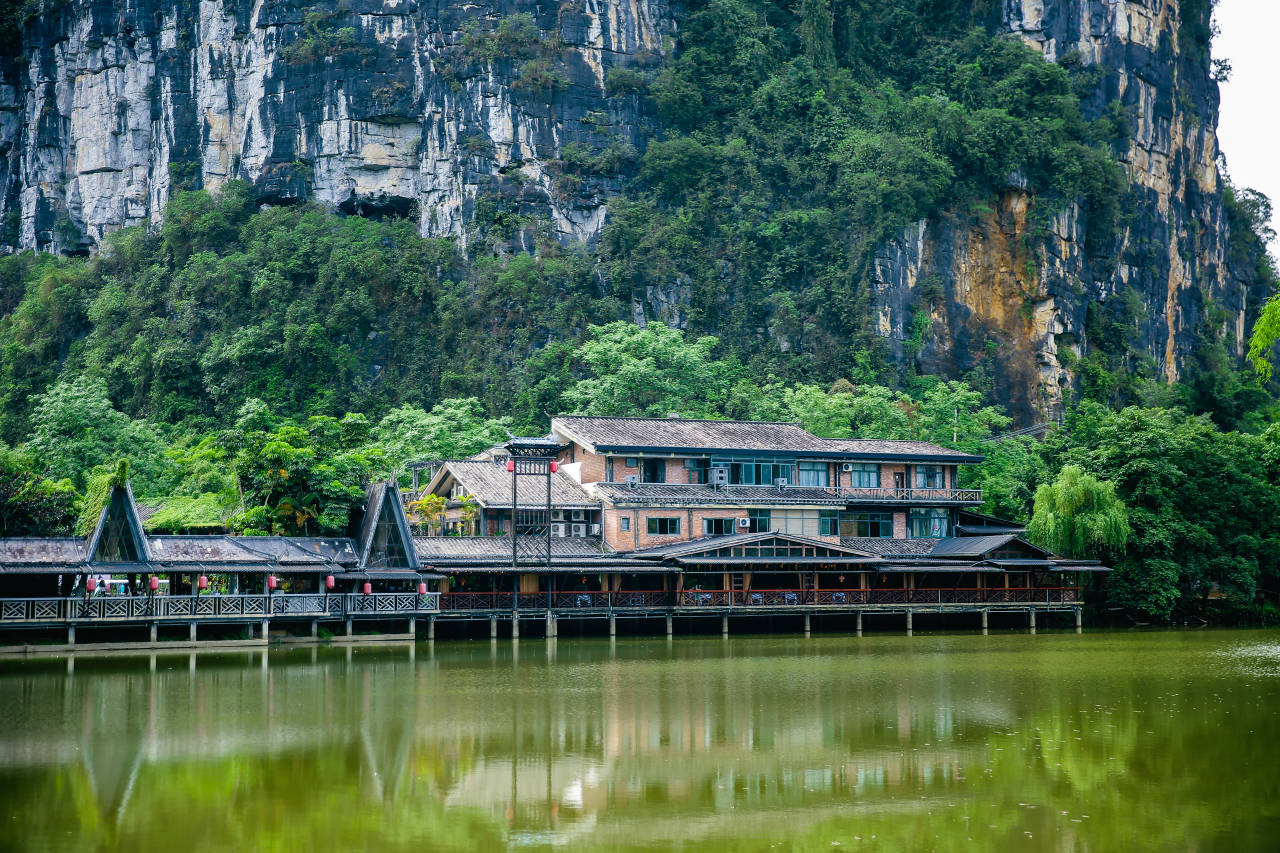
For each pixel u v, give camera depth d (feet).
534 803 123.34
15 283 596.70
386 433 410.31
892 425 447.83
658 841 112.27
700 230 549.54
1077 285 587.27
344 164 581.94
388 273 528.22
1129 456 333.83
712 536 300.40
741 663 219.82
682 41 608.19
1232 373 652.48
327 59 583.99
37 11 629.92
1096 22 632.79
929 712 168.55
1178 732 155.53
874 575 307.58
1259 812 120.67
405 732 152.76
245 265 534.37
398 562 258.37
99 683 186.70
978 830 115.44
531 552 274.57
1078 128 601.21
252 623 237.04
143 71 617.21
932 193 555.28
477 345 510.99
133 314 538.88
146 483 365.61
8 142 635.66
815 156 572.51
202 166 603.26
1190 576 323.37
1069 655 237.04
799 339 527.40
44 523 258.78
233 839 111.24
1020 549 309.22
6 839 110.32
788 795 126.62
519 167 562.66
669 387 445.37
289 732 152.05
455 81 572.10
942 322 560.61
